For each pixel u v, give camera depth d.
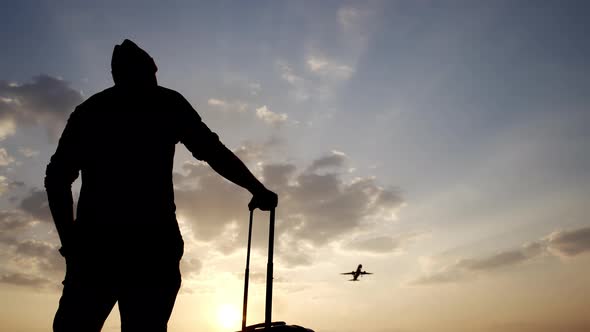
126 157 2.16
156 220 2.14
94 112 2.21
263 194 2.60
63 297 2.07
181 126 2.37
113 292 2.06
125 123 2.20
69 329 2.02
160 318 2.10
